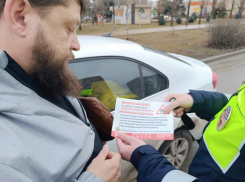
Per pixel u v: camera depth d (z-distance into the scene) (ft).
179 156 7.93
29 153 2.05
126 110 3.74
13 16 2.19
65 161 2.29
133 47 7.10
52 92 2.80
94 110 3.75
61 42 2.50
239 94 2.97
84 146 2.75
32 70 2.51
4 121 2.10
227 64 22.31
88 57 5.96
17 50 2.35
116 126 3.55
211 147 2.91
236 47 29.04
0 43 2.35
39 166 2.12
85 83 5.81
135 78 6.79
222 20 28.91
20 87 2.28
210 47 29.86
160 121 3.70
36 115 2.31
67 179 2.43
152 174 2.88
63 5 2.37
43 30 2.31
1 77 2.17
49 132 2.32
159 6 88.84
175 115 4.23
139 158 3.10
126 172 6.53
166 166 2.93
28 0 2.18
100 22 79.00
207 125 3.60
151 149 3.19
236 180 2.61
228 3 61.87
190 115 6.56
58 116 2.56
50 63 2.44
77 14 2.58
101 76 6.15
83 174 2.59
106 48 6.44
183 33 48.67
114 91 6.36
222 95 4.42
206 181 2.84
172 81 7.43
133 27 67.62
